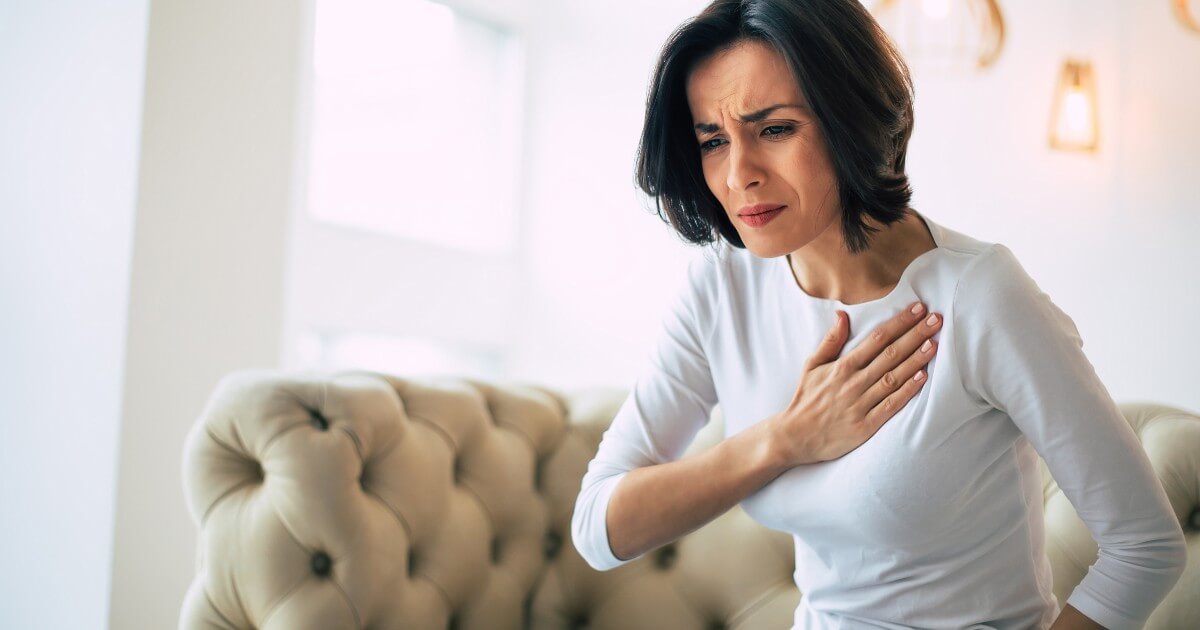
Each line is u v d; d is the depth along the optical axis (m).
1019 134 3.54
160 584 2.56
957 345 1.07
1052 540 1.56
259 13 2.89
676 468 1.22
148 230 2.60
